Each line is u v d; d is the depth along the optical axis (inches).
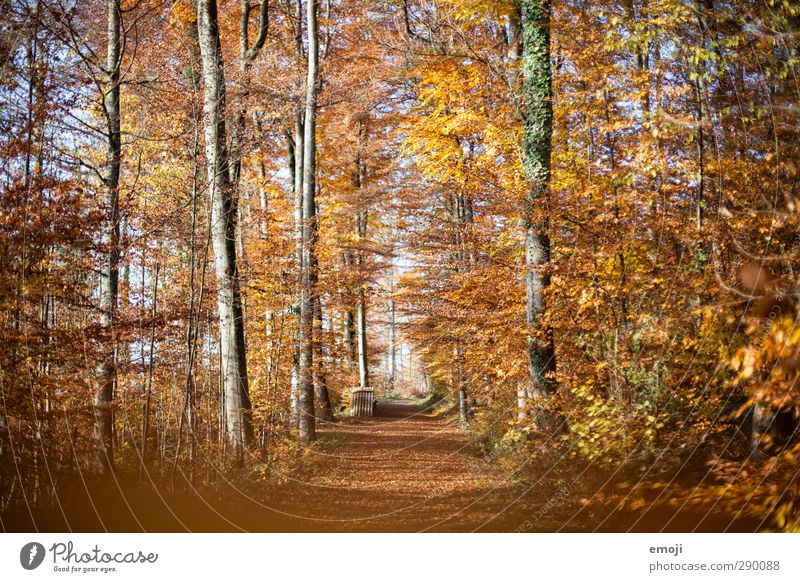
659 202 374.0
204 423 454.0
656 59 367.6
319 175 836.6
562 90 482.9
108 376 352.2
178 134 439.5
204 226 439.5
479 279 518.9
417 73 570.6
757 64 267.7
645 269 384.2
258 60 543.8
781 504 189.3
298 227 621.6
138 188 480.7
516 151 520.7
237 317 438.9
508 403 536.1
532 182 426.9
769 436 221.5
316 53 631.8
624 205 388.8
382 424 908.6
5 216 297.7
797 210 233.8
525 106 487.2
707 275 319.6
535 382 397.1
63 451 291.9
